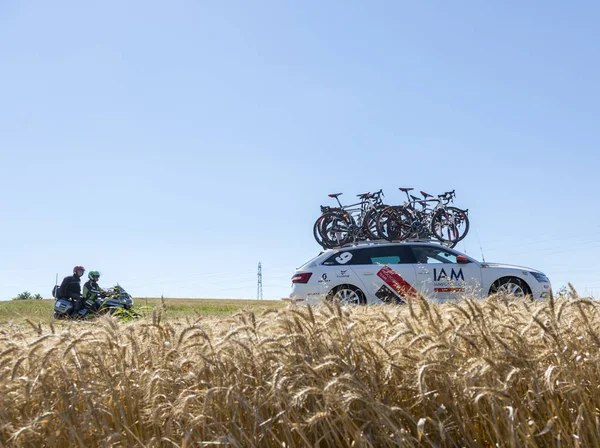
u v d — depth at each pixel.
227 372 3.03
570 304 3.23
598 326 3.34
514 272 12.65
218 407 2.93
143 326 3.70
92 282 12.94
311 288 12.39
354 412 2.83
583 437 2.71
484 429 2.90
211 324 3.99
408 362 3.00
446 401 2.89
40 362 3.15
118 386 3.12
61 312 12.59
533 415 2.88
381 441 2.76
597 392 2.93
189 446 2.80
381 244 12.67
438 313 3.21
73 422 2.93
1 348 3.60
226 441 2.70
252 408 2.79
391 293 12.23
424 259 12.58
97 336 3.41
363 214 16.55
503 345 2.98
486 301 3.68
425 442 2.86
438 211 15.82
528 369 2.91
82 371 3.12
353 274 12.39
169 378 3.11
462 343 3.12
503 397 2.66
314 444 2.82
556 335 3.04
